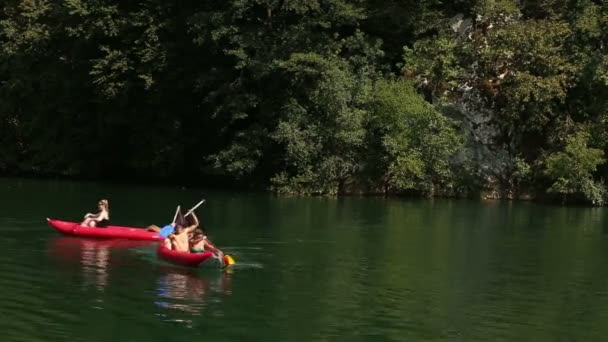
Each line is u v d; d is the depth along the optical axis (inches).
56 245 711.1
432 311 506.0
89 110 1624.0
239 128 1467.8
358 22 1448.1
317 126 1328.7
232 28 1338.6
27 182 1451.8
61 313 471.8
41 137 1688.0
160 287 548.4
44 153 1659.7
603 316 507.5
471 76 1378.0
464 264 672.4
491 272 640.4
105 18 1427.2
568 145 1263.5
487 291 568.7
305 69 1291.8
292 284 571.5
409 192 1348.4
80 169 1625.2
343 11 1358.3
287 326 459.2
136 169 1656.0
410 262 673.6
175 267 620.1
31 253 666.8
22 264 616.7
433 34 1465.3
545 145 1348.4
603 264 690.2
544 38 1320.1
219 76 1393.9
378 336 445.7
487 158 1348.4
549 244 802.2
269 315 482.0
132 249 700.0
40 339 420.8
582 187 1252.5
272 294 537.6
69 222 828.6
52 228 813.2
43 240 737.0
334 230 863.7
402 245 767.1
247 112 1441.9
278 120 1355.8
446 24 1432.1
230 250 711.7
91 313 473.7
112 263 630.5
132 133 1581.0
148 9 1428.4
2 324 446.0
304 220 949.2
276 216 984.9
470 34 1405.0
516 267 666.8
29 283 549.0
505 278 617.9
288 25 1395.2
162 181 1562.5
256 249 721.0
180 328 447.5
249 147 1370.6
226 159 1385.3
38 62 1673.2
